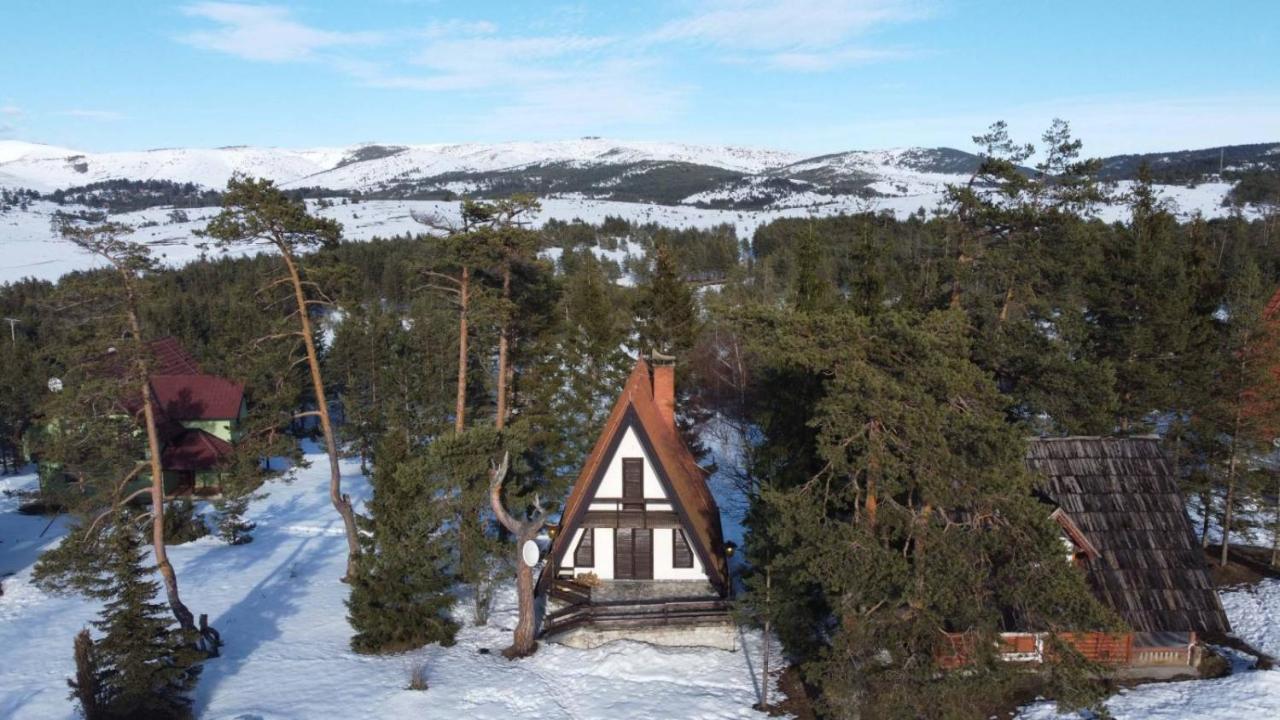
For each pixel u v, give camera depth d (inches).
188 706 804.0
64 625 1081.4
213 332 3159.5
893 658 690.2
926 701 671.1
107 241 905.5
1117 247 1524.4
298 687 875.4
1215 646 1001.5
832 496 724.7
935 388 654.5
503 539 1238.9
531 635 976.9
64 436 1028.5
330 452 1218.6
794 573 792.3
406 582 1004.6
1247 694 832.9
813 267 1525.6
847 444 670.5
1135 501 932.0
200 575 1288.1
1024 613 725.9
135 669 770.8
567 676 911.0
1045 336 1128.2
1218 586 1197.1
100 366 950.4
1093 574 880.3
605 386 1696.6
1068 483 943.0
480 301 1196.5
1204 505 1304.1
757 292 3107.8
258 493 1813.5
